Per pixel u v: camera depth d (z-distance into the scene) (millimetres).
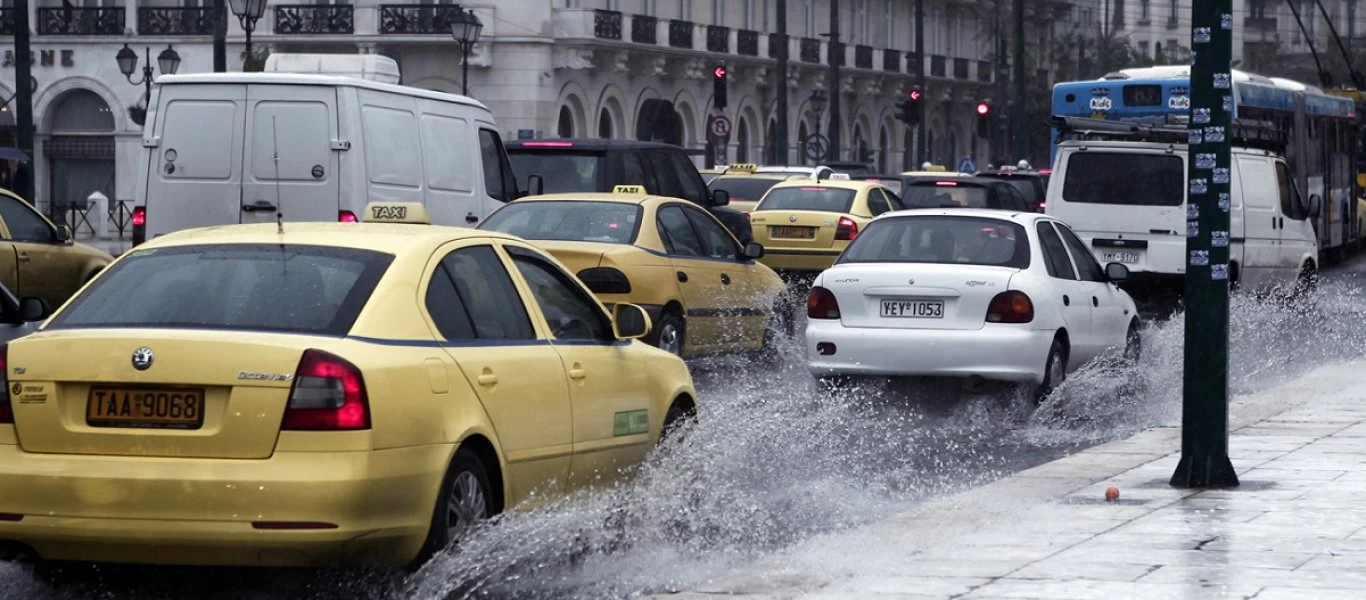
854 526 20344
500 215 35625
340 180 36344
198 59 116125
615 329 19422
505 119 112000
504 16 111375
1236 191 47938
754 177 67062
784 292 39219
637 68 122000
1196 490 22172
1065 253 32156
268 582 16906
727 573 17188
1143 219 47312
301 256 16438
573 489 18031
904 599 15648
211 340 15047
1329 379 36469
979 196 60375
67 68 117625
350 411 14859
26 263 35438
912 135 167875
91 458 15023
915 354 29453
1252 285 48625
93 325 15938
